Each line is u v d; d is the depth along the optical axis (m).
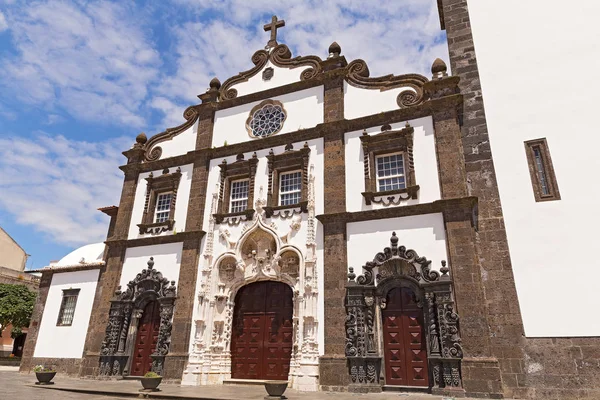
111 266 21.38
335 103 19.22
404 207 16.12
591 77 15.72
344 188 17.64
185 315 18.52
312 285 16.61
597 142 14.84
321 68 20.39
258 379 17.34
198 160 21.47
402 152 17.50
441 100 16.84
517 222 14.92
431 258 15.28
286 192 19.33
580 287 13.58
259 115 21.41
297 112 20.28
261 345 17.84
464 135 16.69
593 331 13.07
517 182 15.39
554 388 12.97
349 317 15.52
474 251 14.62
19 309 35.00
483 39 18.03
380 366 14.77
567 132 15.38
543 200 14.87
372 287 15.62
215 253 19.38
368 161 17.52
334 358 15.22
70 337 21.66
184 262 19.59
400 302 15.52
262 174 19.80
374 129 18.09
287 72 21.45
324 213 17.53
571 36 16.59
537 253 14.36
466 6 18.98
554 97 15.99
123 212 22.33
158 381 15.04
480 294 14.07
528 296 14.02
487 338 13.58
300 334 16.31
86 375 19.38
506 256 14.63
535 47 17.00
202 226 20.14
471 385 13.23
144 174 23.06
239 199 20.33
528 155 15.57
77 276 23.06
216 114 22.50
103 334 20.09
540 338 13.52
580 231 14.12
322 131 19.00
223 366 17.64
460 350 13.63
